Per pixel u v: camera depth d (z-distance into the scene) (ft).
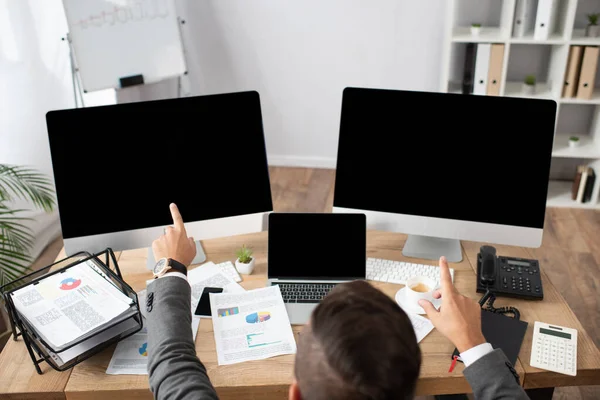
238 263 5.54
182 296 3.75
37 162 10.57
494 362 3.48
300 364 2.17
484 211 5.45
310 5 12.19
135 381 4.32
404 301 5.10
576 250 10.42
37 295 4.60
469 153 5.32
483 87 11.16
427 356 4.51
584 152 11.43
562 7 10.76
